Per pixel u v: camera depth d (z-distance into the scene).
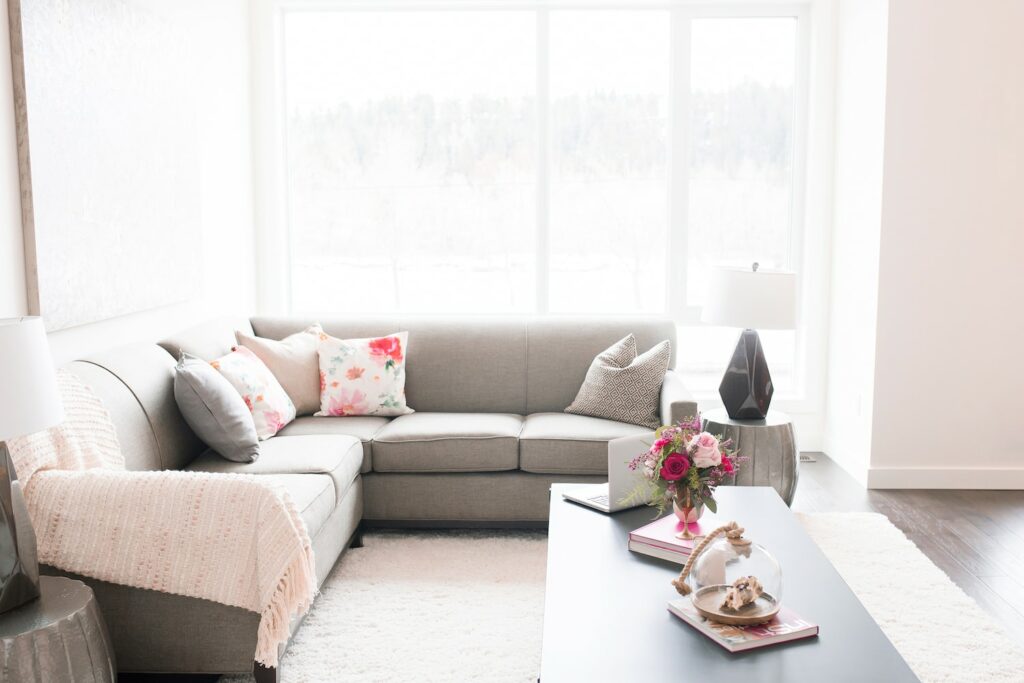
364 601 3.18
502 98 5.16
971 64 4.24
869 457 4.48
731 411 3.98
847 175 4.79
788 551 2.53
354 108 5.20
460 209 5.24
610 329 4.40
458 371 4.32
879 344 4.40
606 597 2.24
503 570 3.47
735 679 1.84
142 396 3.14
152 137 3.73
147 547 2.44
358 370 4.12
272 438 3.65
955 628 2.94
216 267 4.54
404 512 3.81
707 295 4.04
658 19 5.09
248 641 2.50
